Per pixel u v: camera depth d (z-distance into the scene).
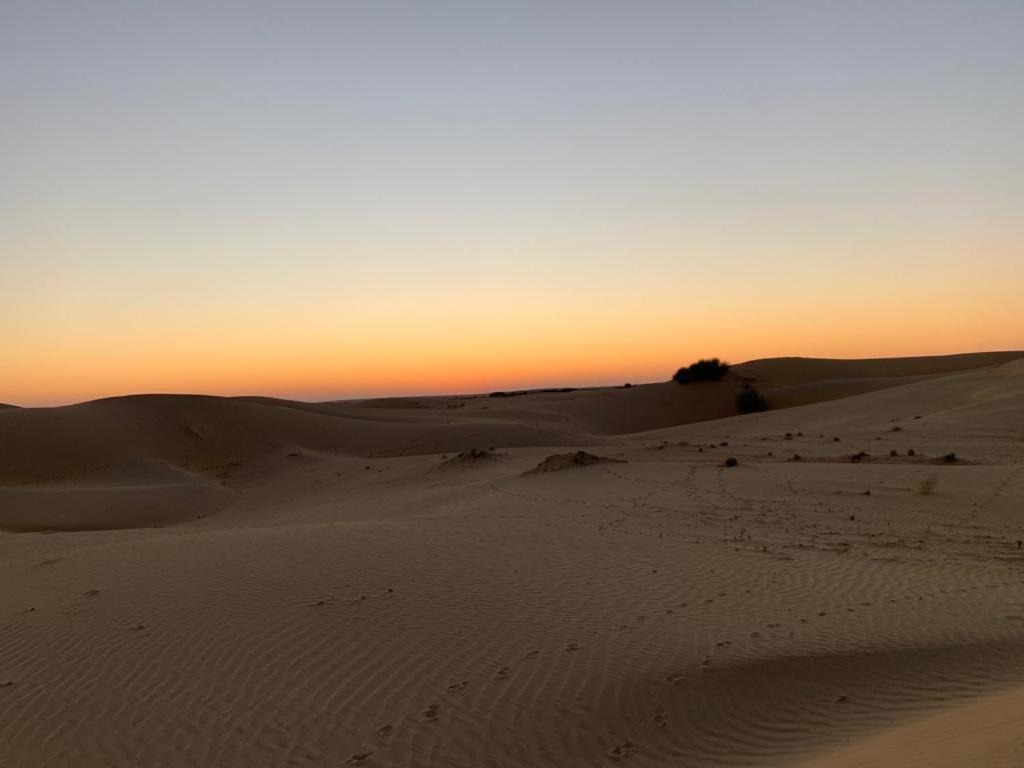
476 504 21.17
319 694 7.85
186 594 10.79
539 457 31.73
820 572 11.48
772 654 8.17
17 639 9.73
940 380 51.81
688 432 51.72
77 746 7.18
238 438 50.06
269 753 6.89
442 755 6.80
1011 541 13.67
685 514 17.27
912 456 25.27
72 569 13.00
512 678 7.97
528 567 11.79
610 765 6.61
